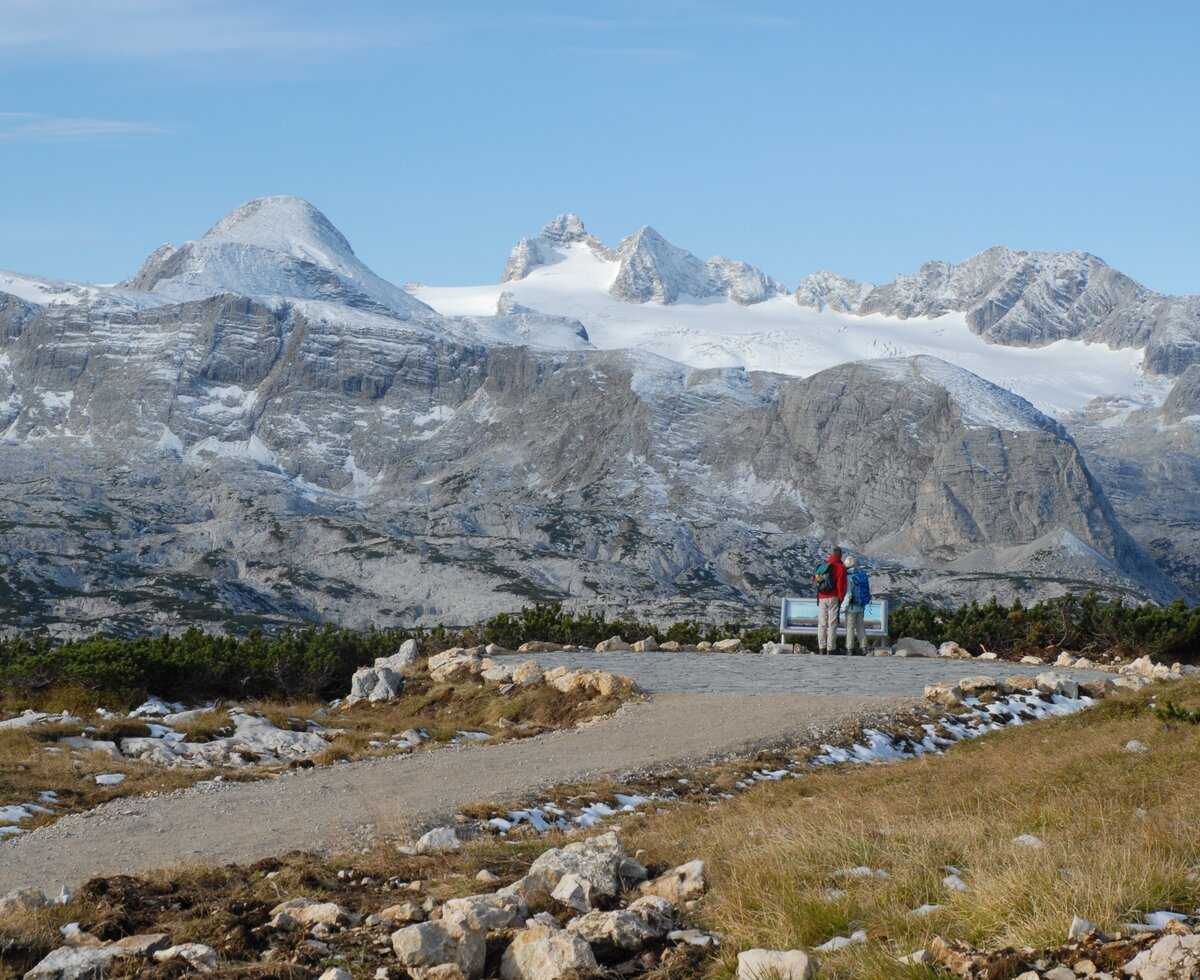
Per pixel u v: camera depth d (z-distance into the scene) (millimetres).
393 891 11688
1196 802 13062
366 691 30391
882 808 14445
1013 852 10391
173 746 22203
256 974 8945
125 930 10406
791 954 8352
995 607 40219
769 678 28531
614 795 17469
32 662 30094
